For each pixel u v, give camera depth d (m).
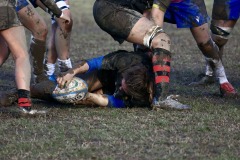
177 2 26.86
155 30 24.80
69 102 25.20
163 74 24.59
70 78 24.94
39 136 20.98
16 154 19.02
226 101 27.30
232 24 29.28
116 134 21.19
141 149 19.44
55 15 24.70
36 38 27.36
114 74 26.09
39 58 27.75
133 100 25.31
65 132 21.44
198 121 23.16
